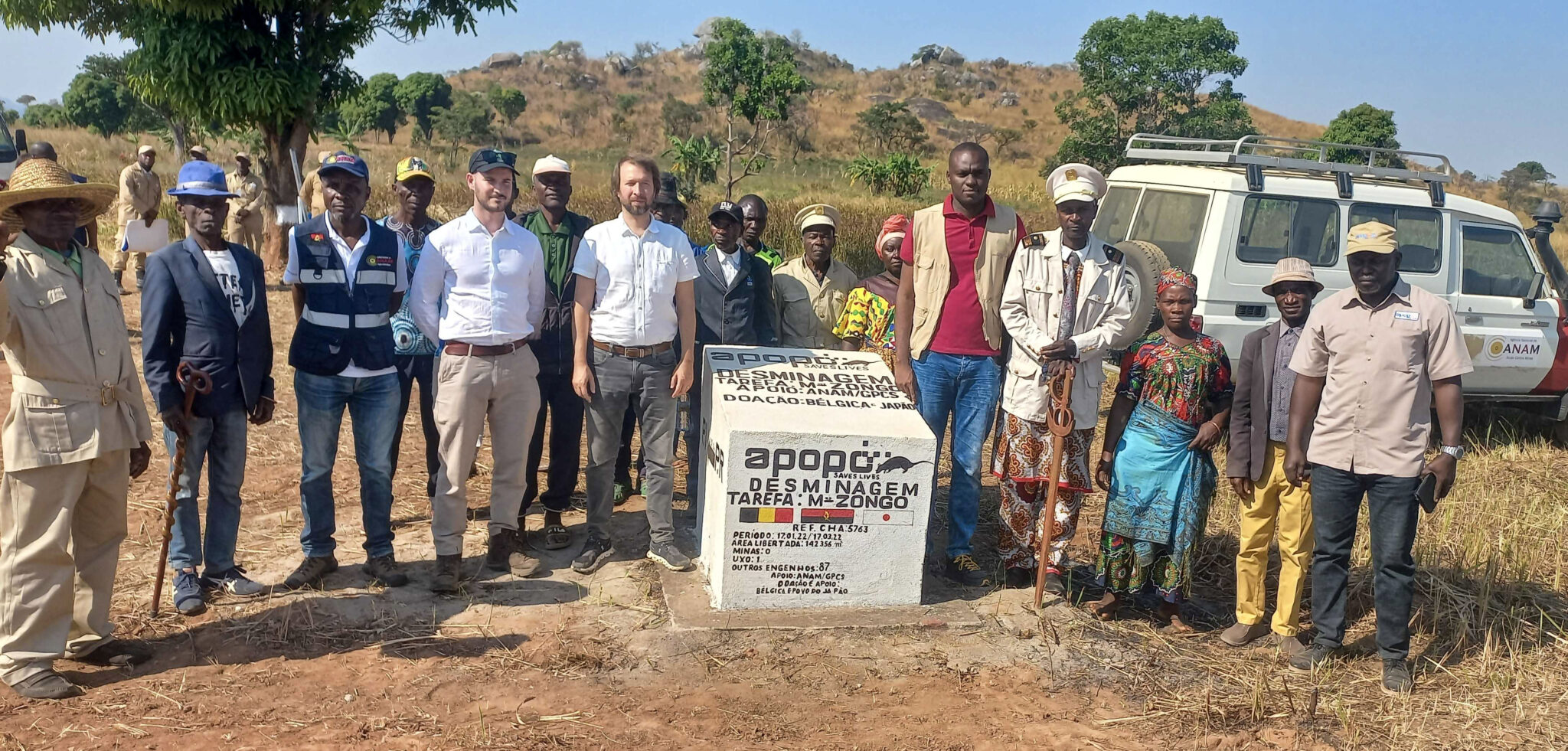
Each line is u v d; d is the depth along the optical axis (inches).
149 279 175.8
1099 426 338.3
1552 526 251.9
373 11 559.5
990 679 175.0
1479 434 362.6
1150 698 170.4
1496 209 336.5
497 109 3068.4
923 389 210.8
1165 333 193.3
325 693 160.6
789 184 1521.9
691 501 255.9
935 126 3186.5
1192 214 309.3
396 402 199.5
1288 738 159.6
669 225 205.3
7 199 149.4
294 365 191.0
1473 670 181.5
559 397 220.5
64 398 155.3
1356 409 173.0
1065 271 197.3
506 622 187.3
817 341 250.1
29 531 155.3
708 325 235.6
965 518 214.5
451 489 195.8
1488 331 331.3
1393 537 173.2
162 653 171.6
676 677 170.9
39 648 156.3
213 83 538.3
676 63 4281.5
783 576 193.0
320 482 195.9
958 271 205.8
